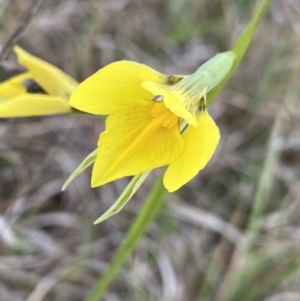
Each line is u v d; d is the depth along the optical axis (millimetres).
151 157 90
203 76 95
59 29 213
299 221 190
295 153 206
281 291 173
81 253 182
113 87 88
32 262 177
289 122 207
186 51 231
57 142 203
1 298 170
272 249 176
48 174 197
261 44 225
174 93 89
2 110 112
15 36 126
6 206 187
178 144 89
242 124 214
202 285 181
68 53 211
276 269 171
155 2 234
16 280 174
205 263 188
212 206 199
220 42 231
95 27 209
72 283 179
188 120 83
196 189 203
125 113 90
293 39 218
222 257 185
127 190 93
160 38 226
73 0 213
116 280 182
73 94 86
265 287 170
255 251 182
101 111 89
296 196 191
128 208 195
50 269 179
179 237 189
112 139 89
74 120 204
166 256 183
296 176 201
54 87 120
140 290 176
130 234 119
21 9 198
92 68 212
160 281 183
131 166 89
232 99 214
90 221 192
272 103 209
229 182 203
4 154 193
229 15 230
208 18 236
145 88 84
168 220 190
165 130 91
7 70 170
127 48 217
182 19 230
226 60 97
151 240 187
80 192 196
